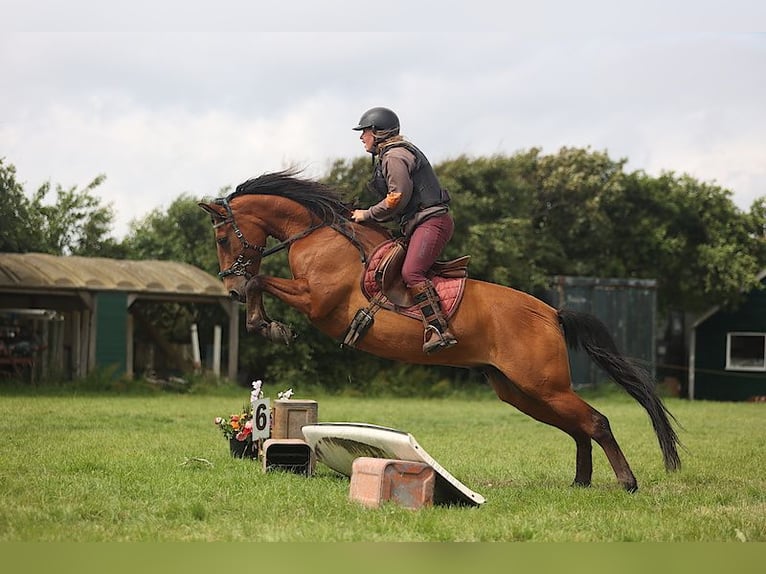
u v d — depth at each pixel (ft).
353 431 33.58
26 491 32.50
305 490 33.76
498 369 36.11
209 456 44.14
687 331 152.56
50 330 109.50
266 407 41.88
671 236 145.28
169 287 105.60
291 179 35.88
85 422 61.62
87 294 102.12
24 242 125.80
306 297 34.68
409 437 30.76
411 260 34.14
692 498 35.12
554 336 35.91
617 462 36.32
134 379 105.09
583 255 148.05
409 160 34.09
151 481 35.27
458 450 52.03
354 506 30.45
